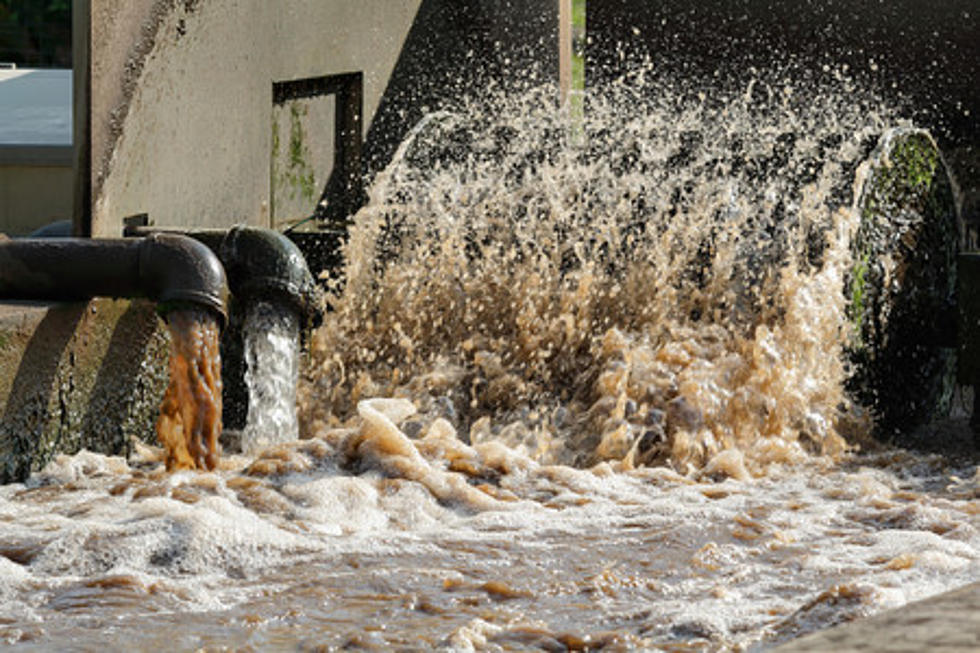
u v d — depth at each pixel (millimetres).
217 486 7422
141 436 9258
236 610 5219
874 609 4770
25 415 7863
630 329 10117
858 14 14164
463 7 15305
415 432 9414
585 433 9211
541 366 10000
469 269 10883
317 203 13844
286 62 12930
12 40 31719
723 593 5445
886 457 9094
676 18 15148
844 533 6742
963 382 9742
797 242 9812
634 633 4840
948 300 10562
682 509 7301
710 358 9523
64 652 4609
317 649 4656
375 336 10578
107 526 6262
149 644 4719
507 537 6602
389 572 5832
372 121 14289
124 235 9766
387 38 14398
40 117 17422
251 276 9031
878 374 10016
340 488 7297
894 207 10047
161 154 10938
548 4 15352
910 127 10461
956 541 6520
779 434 9109
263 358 9000
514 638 4789
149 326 9219
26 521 6711
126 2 10336
